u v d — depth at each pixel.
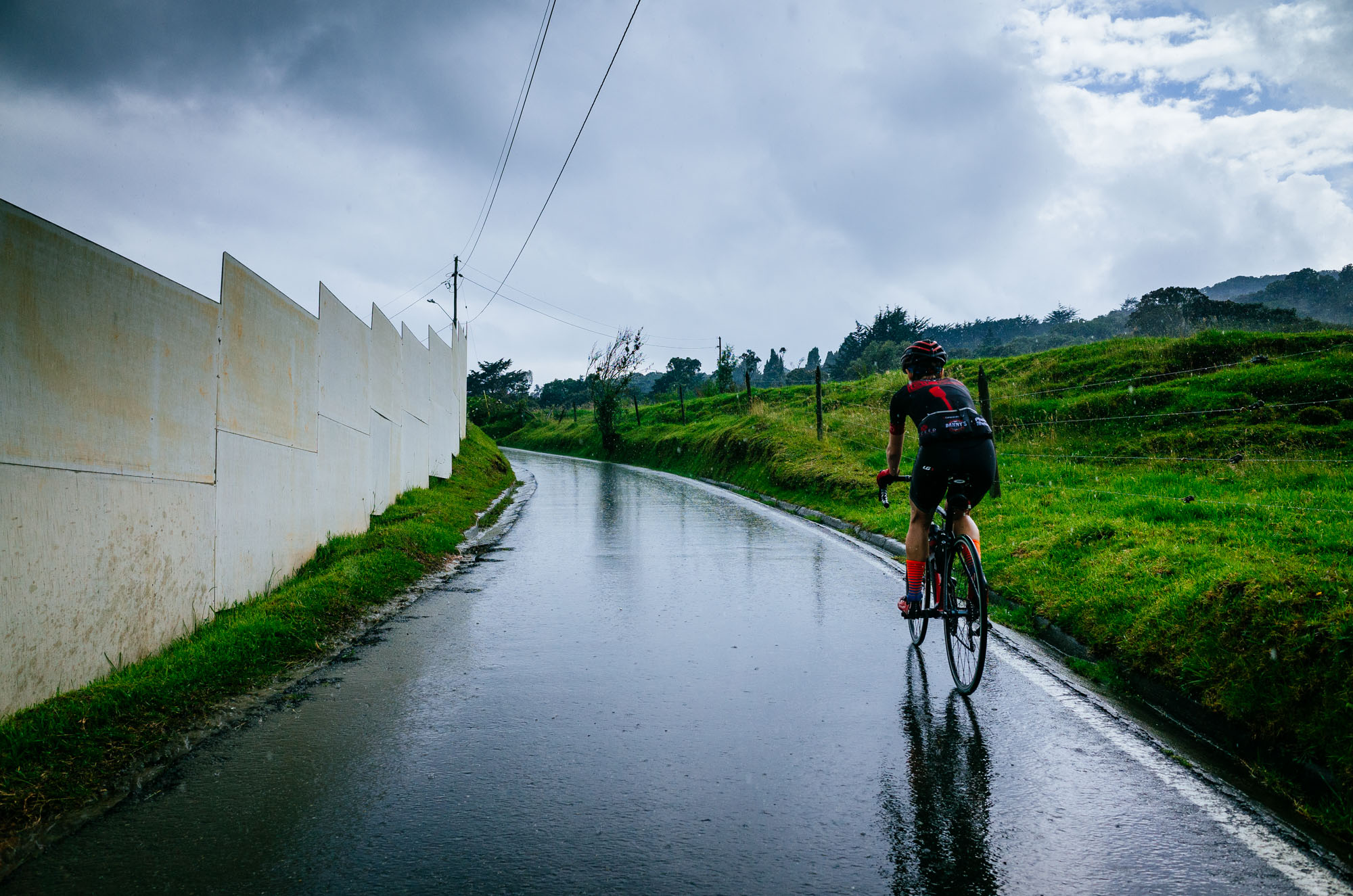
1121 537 6.82
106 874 2.66
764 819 3.04
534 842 2.87
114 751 3.63
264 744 3.83
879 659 5.20
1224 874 2.65
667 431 36.88
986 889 2.55
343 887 2.57
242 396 6.50
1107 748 3.75
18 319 3.75
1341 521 6.27
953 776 3.42
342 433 9.52
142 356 4.90
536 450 53.41
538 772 3.48
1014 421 16.38
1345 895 2.52
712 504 16.62
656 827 2.98
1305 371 14.45
